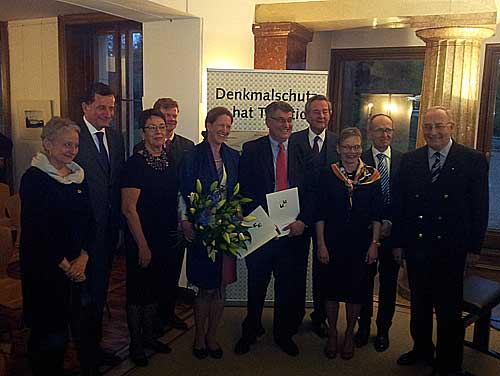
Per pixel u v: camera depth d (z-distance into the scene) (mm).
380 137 3254
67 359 3027
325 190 3055
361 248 3016
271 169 3066
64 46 5465
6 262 3076
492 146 5387
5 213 4055
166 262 2980
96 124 2762
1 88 5914
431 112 2820
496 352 3273
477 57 4098
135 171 2797
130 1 3385
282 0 4395
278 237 3068
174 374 2912
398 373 2988
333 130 6164
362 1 4203
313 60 5590
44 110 5719
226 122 2928
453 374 2959
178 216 3006
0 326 3324
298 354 3193
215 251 2838
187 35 3936
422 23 4105
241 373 2943
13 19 5629
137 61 5379
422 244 2900
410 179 2945
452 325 2889
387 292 3256
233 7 4238
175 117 3352
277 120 2980
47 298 2354
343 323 3707
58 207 2318
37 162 2342
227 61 4230
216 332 3375
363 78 6012
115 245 2939
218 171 2973
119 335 3414
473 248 2816
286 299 3189
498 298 2990
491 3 3859
